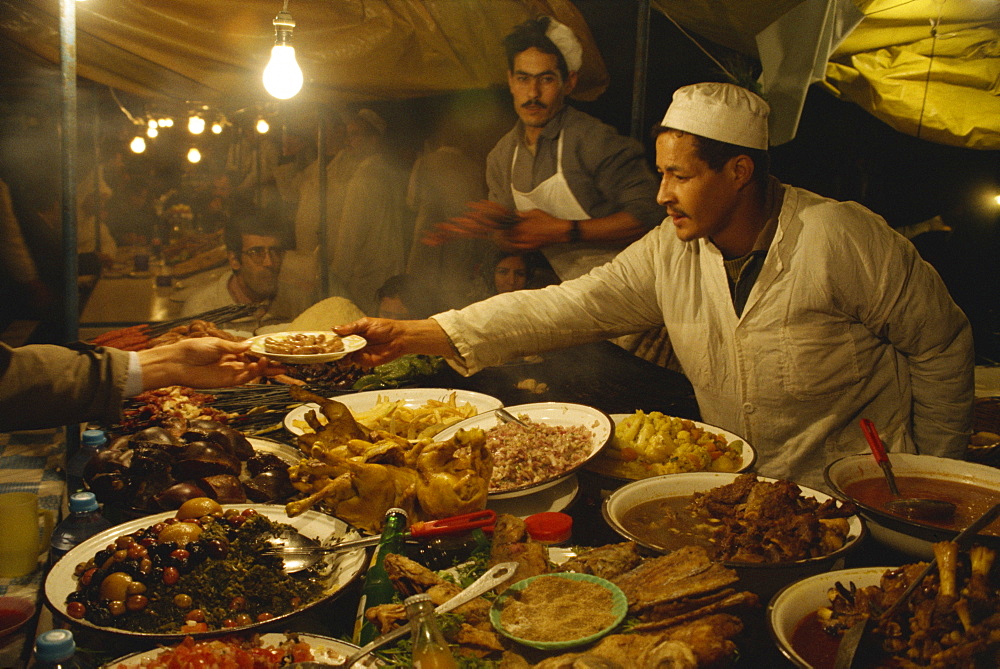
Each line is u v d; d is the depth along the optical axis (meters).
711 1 3.85
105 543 1.91
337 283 5.38
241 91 4.09
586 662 1.26
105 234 9.80
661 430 2.40
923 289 2.42
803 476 2.66
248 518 1.88
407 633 1.43
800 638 1.44
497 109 4.31
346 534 1.96
